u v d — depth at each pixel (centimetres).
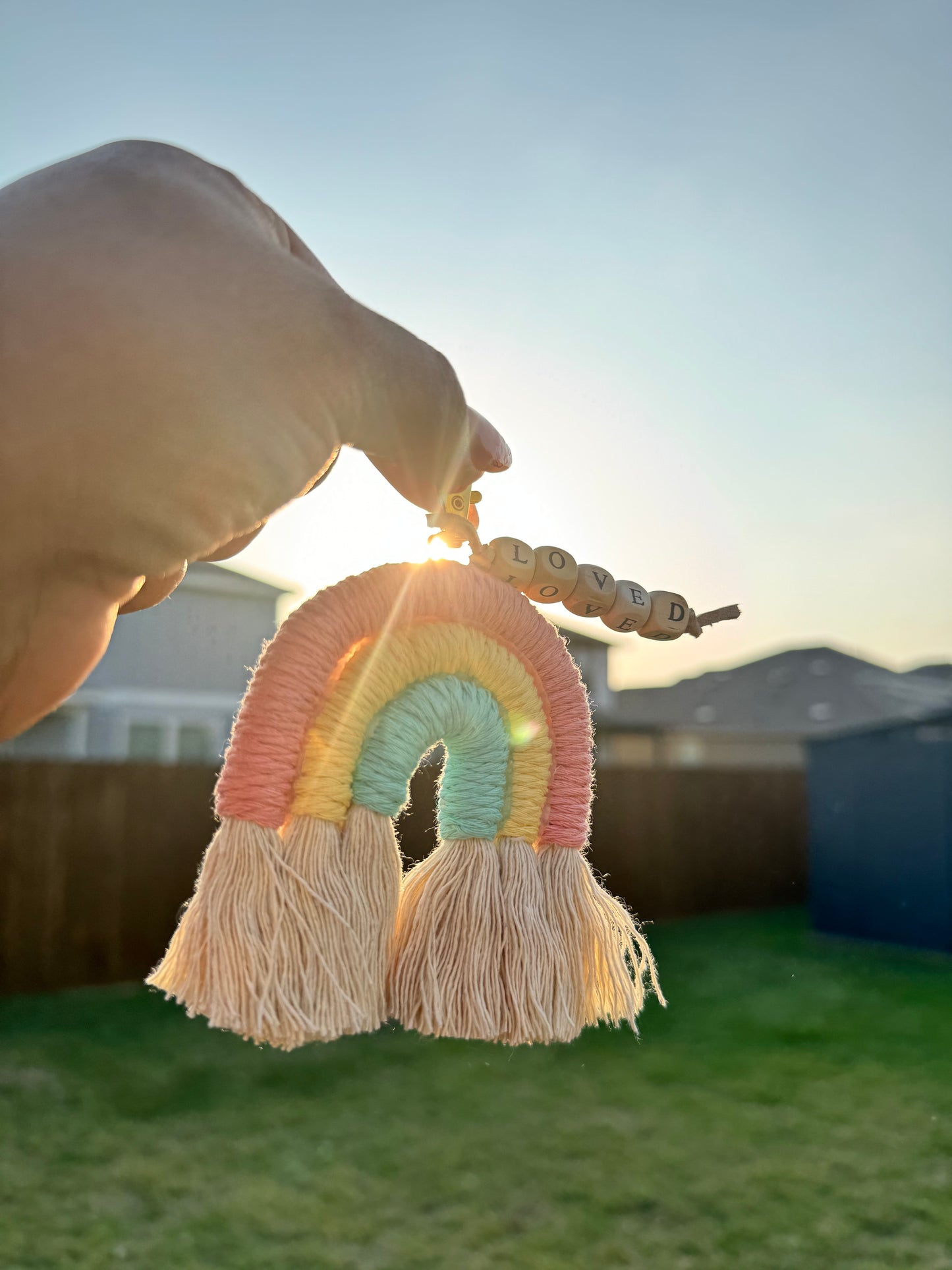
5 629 71
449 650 95
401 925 94
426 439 86
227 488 73
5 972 758
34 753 1189
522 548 101
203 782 862
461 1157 421
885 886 987
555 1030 94
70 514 69
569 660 103
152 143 82
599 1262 330
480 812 97
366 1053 581
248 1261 330
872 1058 579
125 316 70
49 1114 474
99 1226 355
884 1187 392
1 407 67
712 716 3131
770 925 1148
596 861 1147
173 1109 482
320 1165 412
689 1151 430
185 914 85
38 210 73
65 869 793
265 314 75
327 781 87
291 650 89
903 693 3020
